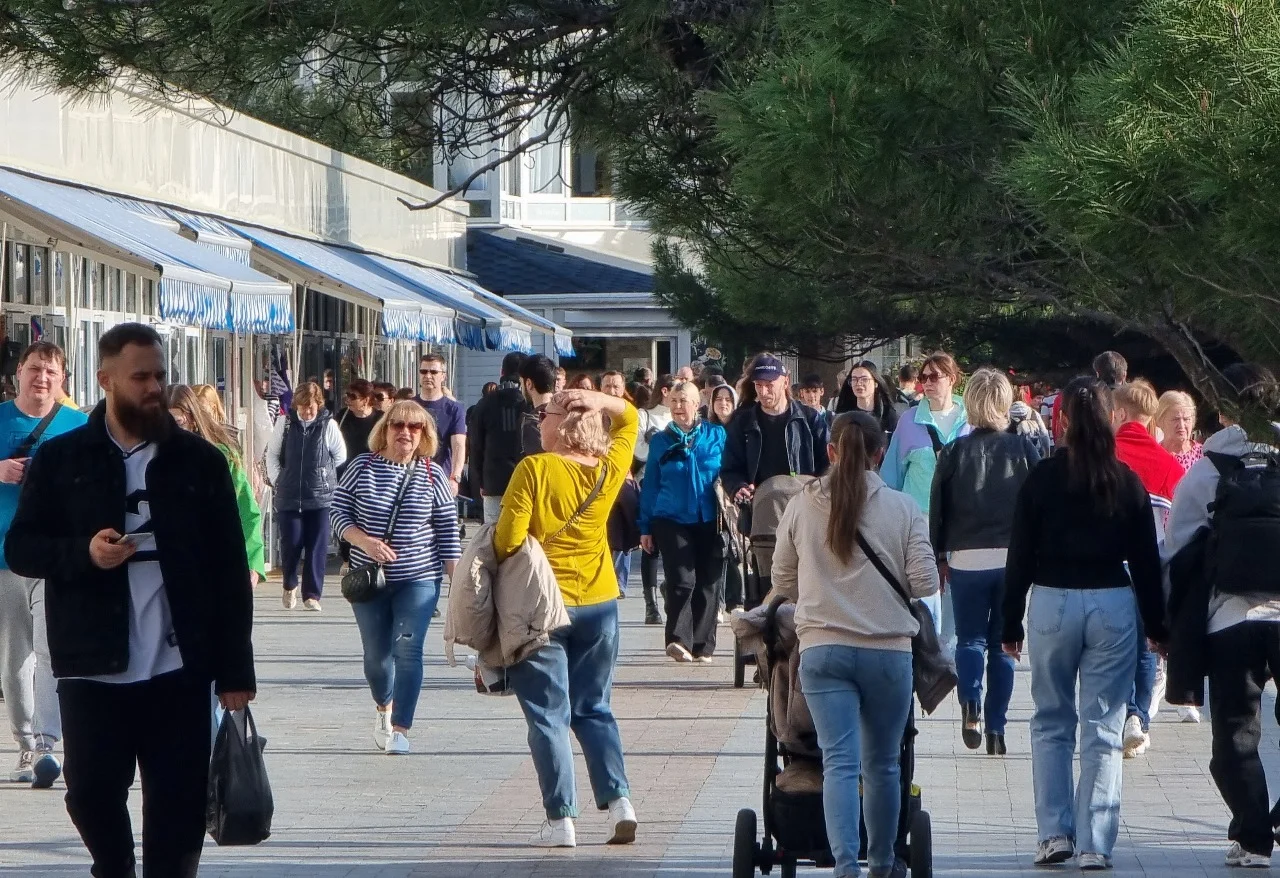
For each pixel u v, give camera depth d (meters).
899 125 32.50
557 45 46.84
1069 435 24.89
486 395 51.12
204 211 62.03
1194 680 24.67
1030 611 25.22
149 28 41.66
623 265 125.69
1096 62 28.33
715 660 46.28
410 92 47.62
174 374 59.53
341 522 33.03
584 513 25.91
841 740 21.53
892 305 78.56
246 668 19.11
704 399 58.53
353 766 31.88
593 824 27.41
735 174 35.72
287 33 40.94
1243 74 24.39
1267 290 27.31
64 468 18.91
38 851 25.14
